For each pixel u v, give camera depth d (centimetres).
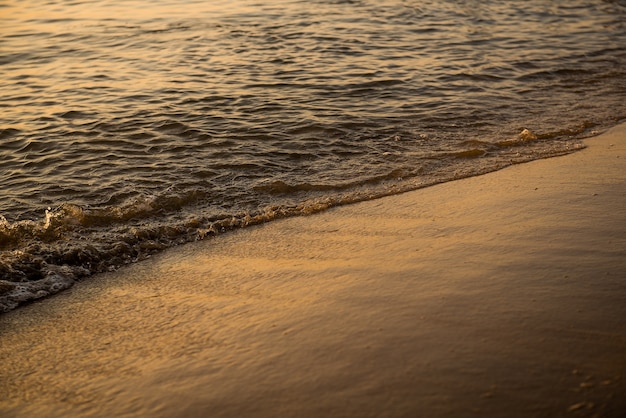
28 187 632
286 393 320
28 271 477
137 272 480
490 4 1553
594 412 295
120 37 1259
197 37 1240
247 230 543
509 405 302
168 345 375
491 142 720
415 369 329
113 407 324
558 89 924
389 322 373
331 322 378
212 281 455
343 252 482
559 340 348
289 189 619
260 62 1067
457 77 979
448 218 528
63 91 942
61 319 418
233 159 688
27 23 1412
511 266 432
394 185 618
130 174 656
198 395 325
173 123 795
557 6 1537
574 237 472
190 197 602
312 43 1185
